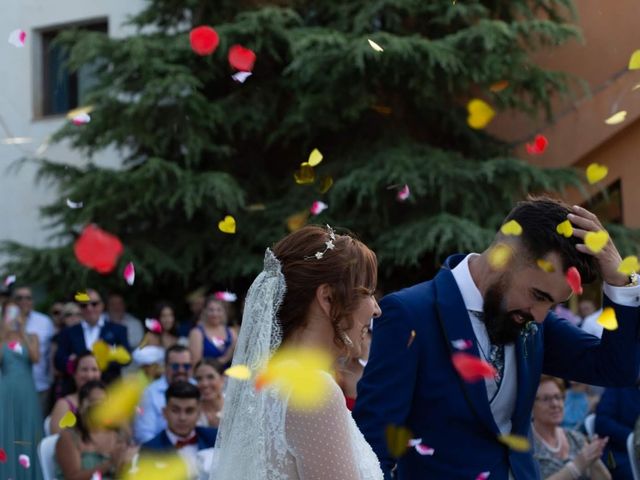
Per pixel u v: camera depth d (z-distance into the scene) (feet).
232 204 31.07
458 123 32.78
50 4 40.42
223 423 7.48
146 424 18.60
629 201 33.81
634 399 16.85
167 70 31.89
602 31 34.14
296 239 7.59
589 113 34.27
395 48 29.50
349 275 7.38
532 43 32.58
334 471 6.73
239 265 31.86
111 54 32.99
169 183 31.78
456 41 30.83
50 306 32.76
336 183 31.07
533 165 31.63
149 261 31.89
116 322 28.96
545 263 8.34
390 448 7.63
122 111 32.55
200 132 32.30
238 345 7.62
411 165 30.50
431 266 33.30
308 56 30.27
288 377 6.60
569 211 8.66
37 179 34.47
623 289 8.93
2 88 40.75
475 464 8.88
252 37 32.17
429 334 9.05
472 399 8.92
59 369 26.37
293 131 32.45
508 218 8.74
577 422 21.72
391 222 31.96
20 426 21.06
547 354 9.86
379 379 8.90
